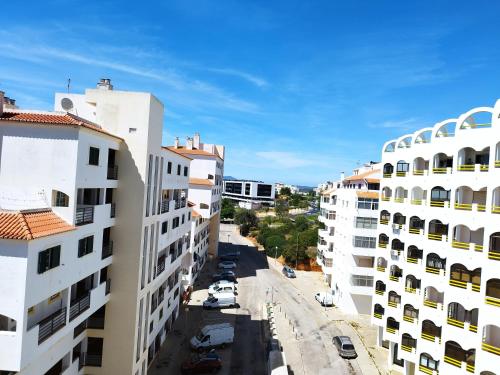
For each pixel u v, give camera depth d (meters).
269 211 189.25
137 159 27.45
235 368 36.59
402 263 37.59
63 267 19.80
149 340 33.03
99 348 27.75
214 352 36.78
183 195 44.25
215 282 63.78
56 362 22.14
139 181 27.44
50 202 20.70
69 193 20.69
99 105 27.56
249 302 57.34
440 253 31.05
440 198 32.16
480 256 27.23
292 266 82.88
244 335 44.66
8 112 22.70
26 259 16.58
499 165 26.62
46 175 20.75
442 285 30.89
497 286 26.02
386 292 39.41
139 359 29.33
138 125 27.48
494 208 26.70
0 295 16.50
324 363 39.16
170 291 42.38
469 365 27.17
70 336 24.00
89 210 22.77
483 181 27.52
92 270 23.55
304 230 104.94
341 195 58.09
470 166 28.55
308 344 43.59
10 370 16.52
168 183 36.09
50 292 18.59
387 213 41.91
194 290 61.44
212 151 83.19
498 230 26.28
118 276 27.44
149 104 27.53
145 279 29.36
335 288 60.22
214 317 50.00
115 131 27.45
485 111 28.02
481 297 26.55
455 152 29.67
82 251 22.27
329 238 63.97
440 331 31.25
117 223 27.41
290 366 38.16
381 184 42.59
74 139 20.75
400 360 38.12
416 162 36.28
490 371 25.73
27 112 23.30
